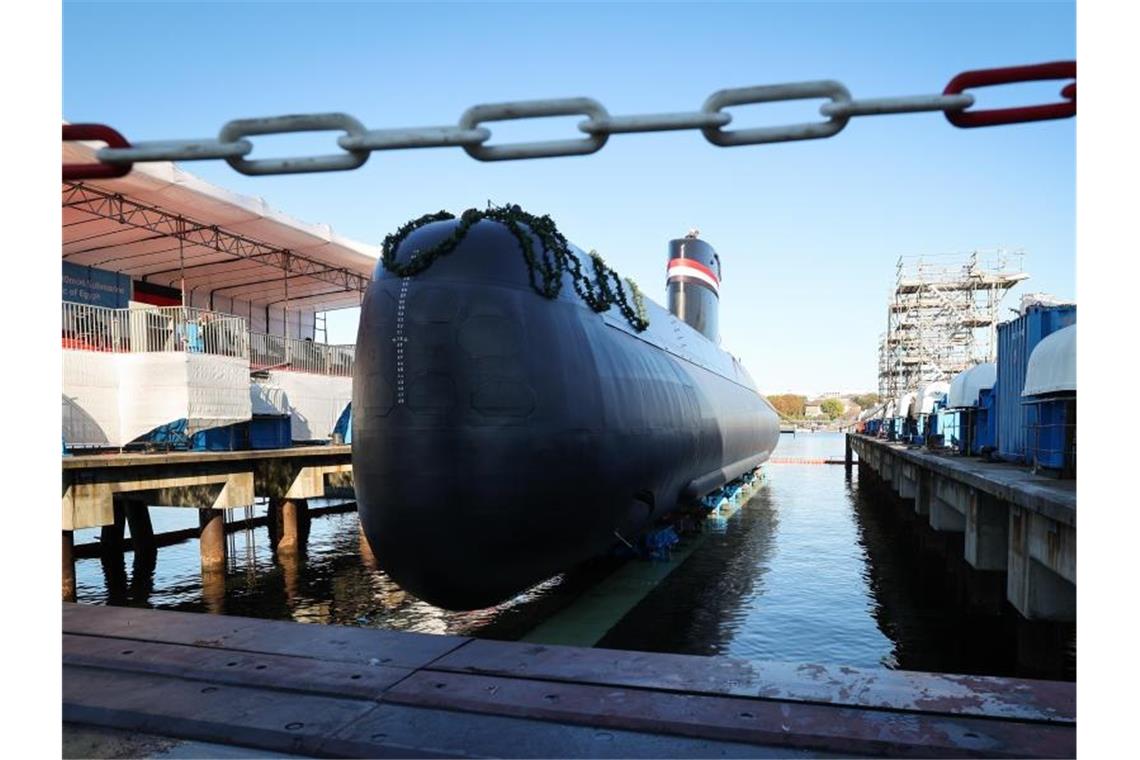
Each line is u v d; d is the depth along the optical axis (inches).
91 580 698.8
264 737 150.9
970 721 147.9
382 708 162.2
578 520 378.0
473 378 344.8
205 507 703.7
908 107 76.9
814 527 981.8
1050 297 623.5
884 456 1268.5
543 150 82.4
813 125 78.9
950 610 584.7
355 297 1337.4
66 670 185.8
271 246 1018.1
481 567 348.8
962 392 794.8
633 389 449.4
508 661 184.7
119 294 1098.7
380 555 361.1
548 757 139.5
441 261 365.7
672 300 1122.7
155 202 828.6
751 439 1083.9
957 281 1766.7
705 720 149.1
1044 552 361.7
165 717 159.2
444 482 339.6
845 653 481.7
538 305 373.4
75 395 660.7
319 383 1019.9
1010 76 76.6
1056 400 451.5
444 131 82.0
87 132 88.7
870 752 138.2
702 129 79.9
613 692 164.9
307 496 847.7
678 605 539.5
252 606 599.5
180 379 695.1
